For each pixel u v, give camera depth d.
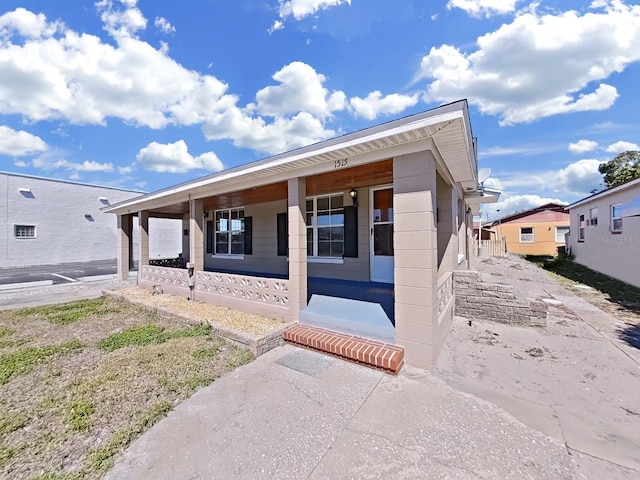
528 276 9.91
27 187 16.94
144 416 2.60
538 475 1.95
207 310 5.86
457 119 2.96
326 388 3.08
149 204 8.59
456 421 2.52
